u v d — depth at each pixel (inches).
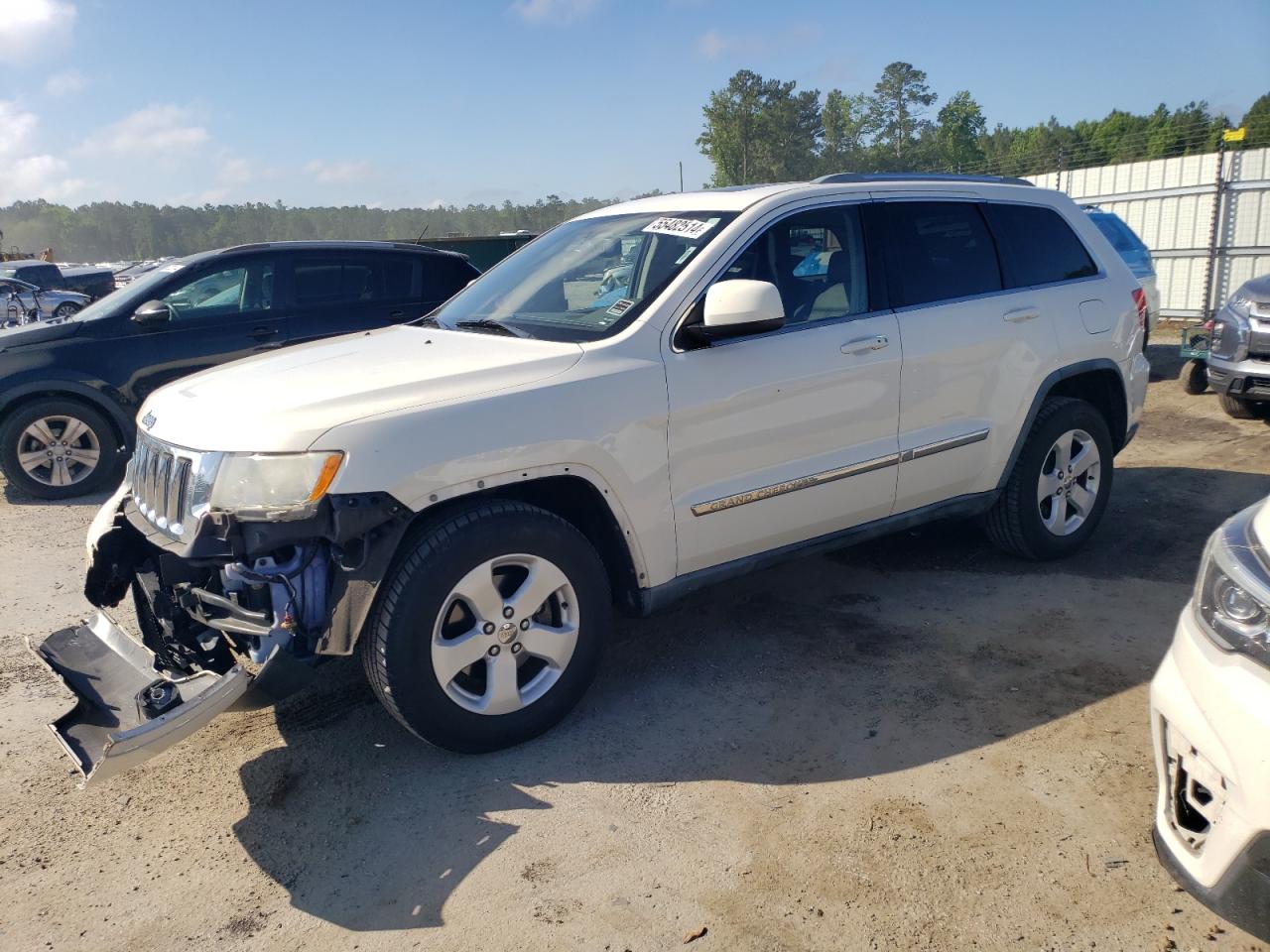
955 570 198.2
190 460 125.2
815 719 141.3
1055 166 738.8
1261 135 677.9
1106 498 203.5
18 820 125.4
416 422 122.5
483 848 114.8
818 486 157.6
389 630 121.6
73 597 208.4
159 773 135.1
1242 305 315.0
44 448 295.1
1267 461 279.0
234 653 133.7
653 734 138.9
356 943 100.6
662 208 171.6
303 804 125.9
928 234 176.2
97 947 101.9
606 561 148.9
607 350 139.3
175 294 301.9
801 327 155.9
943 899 103.0
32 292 1019.9
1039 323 184.7
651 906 103.7
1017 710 141.4
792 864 109.6
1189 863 90.7
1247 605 86.0
